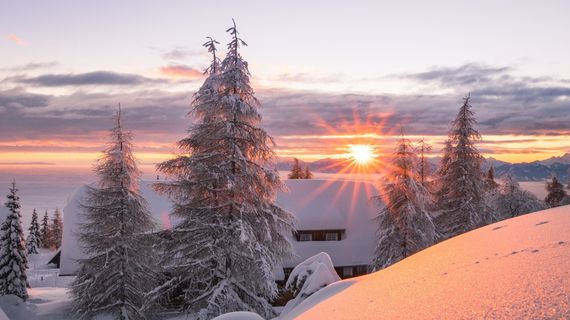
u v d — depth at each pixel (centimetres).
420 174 2714
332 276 1214
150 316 2145
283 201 3506
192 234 1580
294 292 1416
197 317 1453
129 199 2258
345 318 459
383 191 2475
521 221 623
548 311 284
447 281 438
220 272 1544
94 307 2192
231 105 1528
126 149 2312
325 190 3684
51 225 8081
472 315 321
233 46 1603
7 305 2577
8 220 2873
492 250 505
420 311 372
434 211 2670
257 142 1612
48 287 3597
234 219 1569
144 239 1627
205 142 1603
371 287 578
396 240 2334
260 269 1467
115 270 2170
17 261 2855
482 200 2547
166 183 1577
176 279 1583
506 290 347
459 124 2572
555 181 5531
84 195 3775
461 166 2527
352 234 3312
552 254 404
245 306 1488
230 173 1552
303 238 3266
